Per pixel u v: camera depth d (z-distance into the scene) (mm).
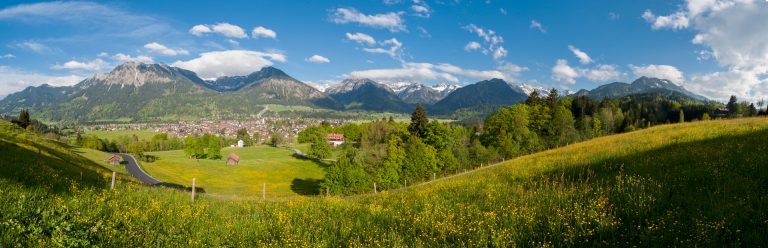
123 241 9844
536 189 15602
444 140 78000
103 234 10172
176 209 14391
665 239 7969
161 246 10172
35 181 15062
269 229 12164
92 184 17781
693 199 10398
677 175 13883
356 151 58562
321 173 98438
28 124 132125
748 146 17344
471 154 71312
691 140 24500
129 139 192500
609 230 8969
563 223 9742
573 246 8539
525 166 26969
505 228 9867
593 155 25625
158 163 102625
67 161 43656
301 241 10422
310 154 131750
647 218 9414
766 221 7859
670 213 9312
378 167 55844
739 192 10531
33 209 10648
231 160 110188
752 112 159500
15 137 50281
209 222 12875
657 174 14883
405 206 15297
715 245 7344
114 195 15625
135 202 15039
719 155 16375
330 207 16109
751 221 8188
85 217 10953
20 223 9516
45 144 64125
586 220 9789
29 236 9047
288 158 126000
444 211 13023
